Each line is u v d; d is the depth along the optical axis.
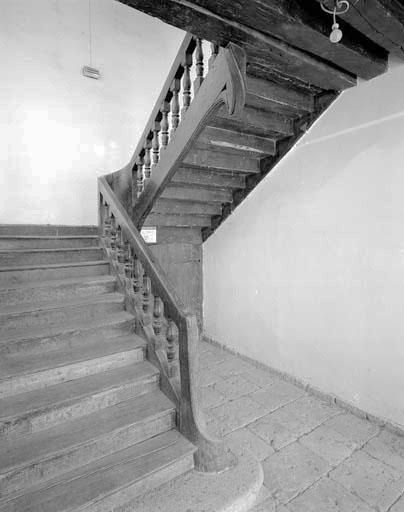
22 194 3.48
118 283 2.66
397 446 2.02
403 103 2.00
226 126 2.42
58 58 3.66
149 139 2.68
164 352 2.13
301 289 2.77
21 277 2.45
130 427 1.71
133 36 4.26
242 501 1.53
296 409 2.46
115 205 2.70
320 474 1.79
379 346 2.21
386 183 2.11
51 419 1.67
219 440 1.76
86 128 3.89
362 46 1.85
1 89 3.32
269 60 1.85
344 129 2.33
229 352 3.65
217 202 3.46
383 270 2.16
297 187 2.73
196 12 1.39
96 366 2.00
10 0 3.35
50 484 1.46
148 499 1.51
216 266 3.80
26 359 1.92
